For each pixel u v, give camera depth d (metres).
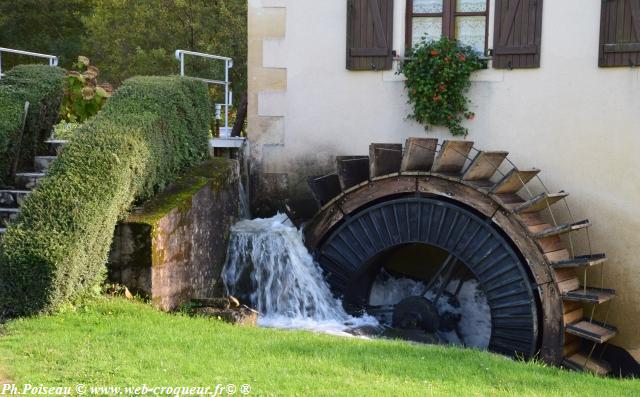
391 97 9.78
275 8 10.12
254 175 10.33
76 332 6.40
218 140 10.07
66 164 7.31
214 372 5.61
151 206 7.98
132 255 7.54
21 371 5.43
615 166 8.97
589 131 9.05
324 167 10.09
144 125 8.02
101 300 7.25
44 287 6.61
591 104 9.03
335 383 5.53
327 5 9.96
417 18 9.75
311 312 9.17
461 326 9.62
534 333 8.55
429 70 9.40
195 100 9.34
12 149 8.74
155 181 8.23
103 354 5.89
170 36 23.23
